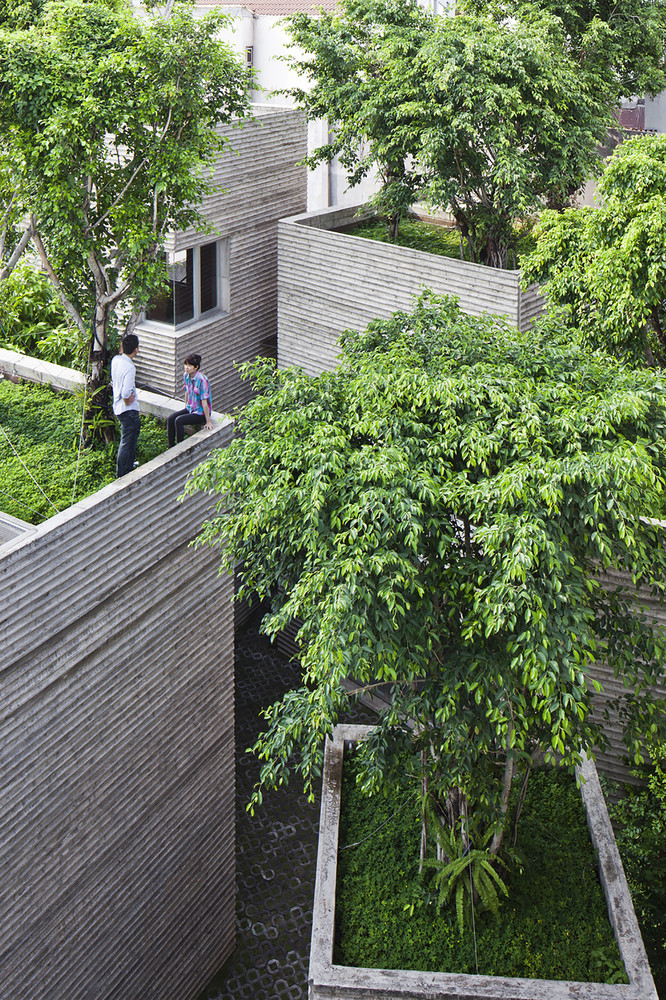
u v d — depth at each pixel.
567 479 7.21
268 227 19.91
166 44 10.40
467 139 15.53
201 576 11.25
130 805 11.02
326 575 7.39
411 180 17.45
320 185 23.62
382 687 17.44
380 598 7.55
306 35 16.92
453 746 8.77
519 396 8.10
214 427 11.14
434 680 8.48
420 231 20.44
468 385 8.07
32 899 9.84
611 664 9.29
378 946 10.08
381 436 8.03
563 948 10.02
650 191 10.88
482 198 16.27
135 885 11.45
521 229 18.17
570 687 7.94
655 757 11.07
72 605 9.37
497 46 14.78
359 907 10.51
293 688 18.77
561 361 8.99
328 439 7.77
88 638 9.73
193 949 12.89
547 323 9.73
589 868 10.94
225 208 18.62
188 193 11.50
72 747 9.93
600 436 7.71
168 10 10.90
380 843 11.23
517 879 10.75
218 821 12.77
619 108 18.78
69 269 11.66
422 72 15.26
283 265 18.80
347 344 9.95
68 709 9.74
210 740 12.24
